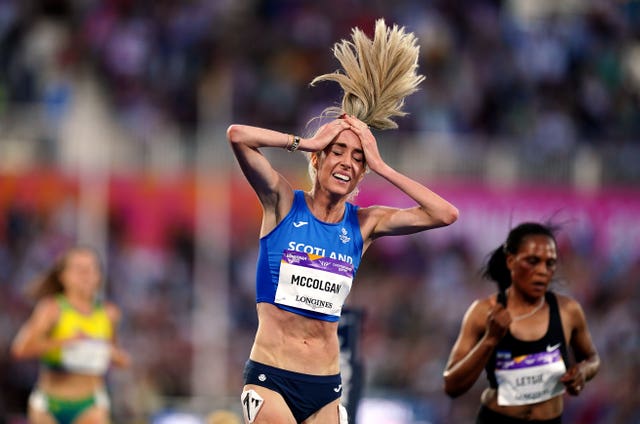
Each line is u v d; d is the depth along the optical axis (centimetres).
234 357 5406
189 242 5497
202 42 6206
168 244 5475
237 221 5538
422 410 4438
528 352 2000
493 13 6956
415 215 1762
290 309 1700
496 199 5691
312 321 1706
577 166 5803
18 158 5444
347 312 2222
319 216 1730
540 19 7106
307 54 6450
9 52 6081
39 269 5294
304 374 1700
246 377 1722
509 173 5750
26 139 5506
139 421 4431
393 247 5722
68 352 2911
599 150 5828
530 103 6562
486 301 2047
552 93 6669
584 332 2075
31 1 6294
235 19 6450
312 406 1717
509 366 2003
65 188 5419
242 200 5541
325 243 1709
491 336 1931
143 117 5897
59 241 5369
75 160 5462
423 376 5269
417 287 5659
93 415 2948
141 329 5306
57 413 2916
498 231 5694
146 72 6066
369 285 5669
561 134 6456
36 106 5922
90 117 5859
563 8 7206
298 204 1727
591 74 6862
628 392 4784
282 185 1712
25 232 5362
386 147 5688
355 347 2216
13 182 5406
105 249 5412
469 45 6662
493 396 2034
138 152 5497
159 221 5472
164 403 4709
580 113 6662
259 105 6144
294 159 5350
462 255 5691
